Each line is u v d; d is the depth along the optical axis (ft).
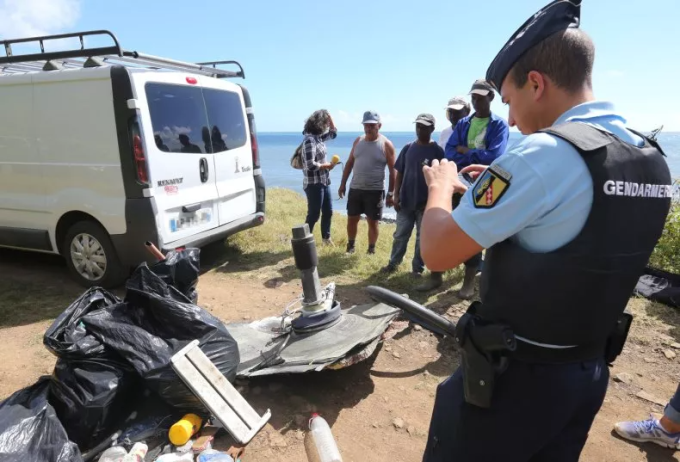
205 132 15.69
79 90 13.53
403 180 15.71
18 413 7.01
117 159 13.35
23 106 14.57
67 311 8.13
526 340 3.80
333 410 8.87
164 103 14.11
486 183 3.60
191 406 7.84
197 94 15.48
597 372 4.06
